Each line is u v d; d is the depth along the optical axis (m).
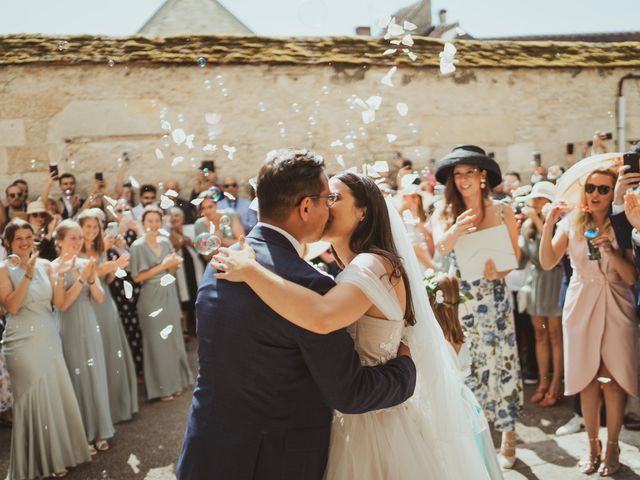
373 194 2.10
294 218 1.86
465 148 3.84
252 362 1.74
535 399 4.71
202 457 1.77
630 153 3.25
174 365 5.17
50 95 6.95
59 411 3.82
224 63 7.22
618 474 3.41
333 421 2.05
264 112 7.39
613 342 3.39
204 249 2.09
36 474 3.79
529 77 8.07
